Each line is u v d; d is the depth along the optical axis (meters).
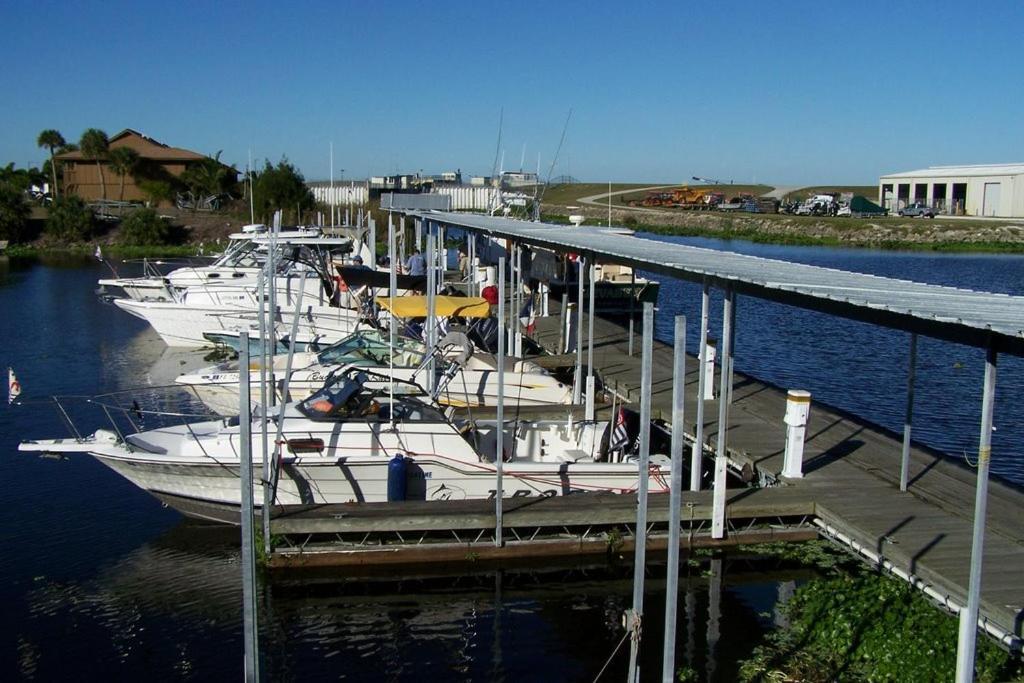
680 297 41.28
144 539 12.51
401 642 9.84
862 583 9.80
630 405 16.11
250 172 50.06
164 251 56.00
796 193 111.62
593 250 14.29
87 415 18.36
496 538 11.23
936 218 69.88
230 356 24.48
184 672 9.23
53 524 12.95
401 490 12.04
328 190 64.88
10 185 61.59
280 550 11.07
